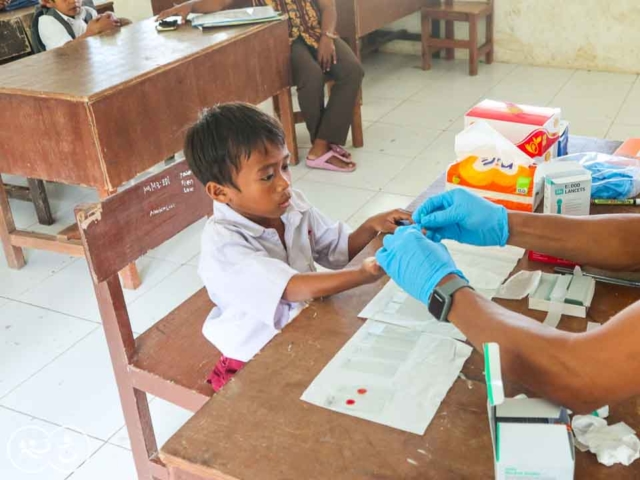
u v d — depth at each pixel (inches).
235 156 46.4
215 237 49.3
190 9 126.8
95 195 132.8
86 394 83.7
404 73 188.1
